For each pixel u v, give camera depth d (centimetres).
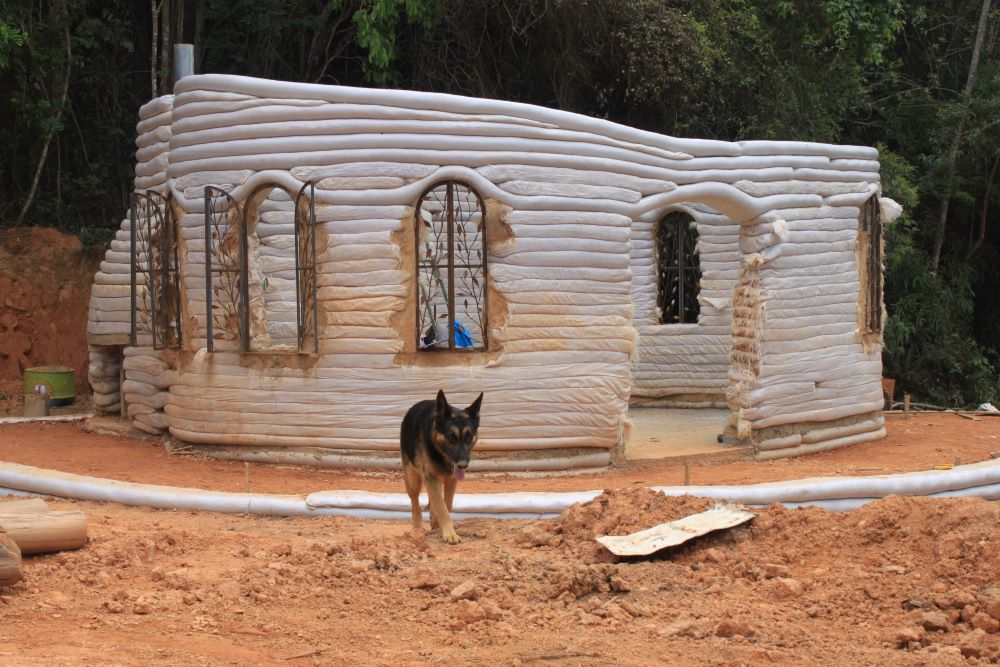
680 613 659
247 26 2300
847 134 2894
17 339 2047
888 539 765
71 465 1293
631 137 1336
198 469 1277
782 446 1455
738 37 2452
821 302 1496
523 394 1270
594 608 672
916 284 2558
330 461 1280
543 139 1280
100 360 1633
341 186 1263
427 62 2253
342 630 636
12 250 2123
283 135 1274
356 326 1265
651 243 1905
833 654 589
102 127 2298
